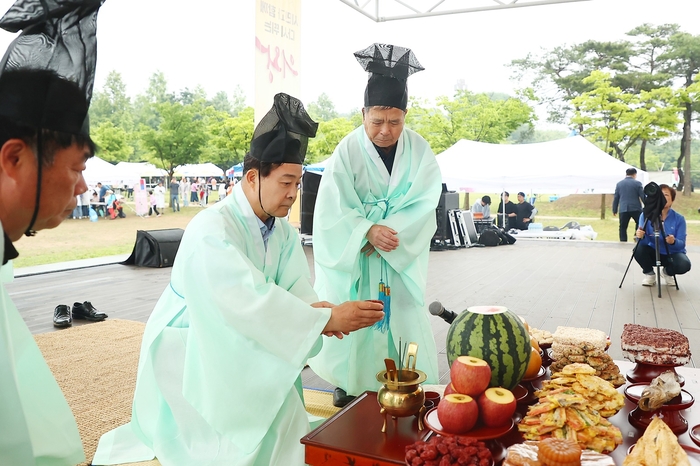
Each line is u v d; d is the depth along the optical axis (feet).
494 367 5.22
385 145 9.16
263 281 6.31
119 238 44.55
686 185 78.89
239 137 66.03
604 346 6.26
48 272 27.35
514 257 33.42
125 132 67.92
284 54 27.78
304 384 11.44
